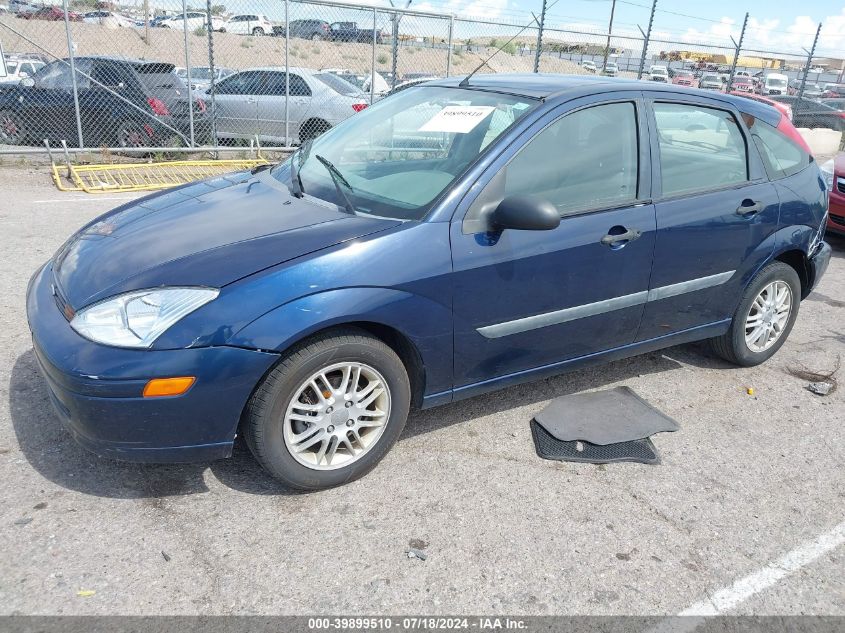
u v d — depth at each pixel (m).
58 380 2.51
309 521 2.73
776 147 4.20
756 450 3.47
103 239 3.10
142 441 2.55
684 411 3.82
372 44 10.99
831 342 4.98
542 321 3.25
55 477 2.88
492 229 3.01
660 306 3.67
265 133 11.34
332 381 2.86
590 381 4.11
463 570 2.53
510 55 13.73
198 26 19.62
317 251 2.70
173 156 10.83
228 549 2.56
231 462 3.08
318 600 2.36
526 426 3.55
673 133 3.65
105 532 2.59
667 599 2.47
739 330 4.17
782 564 2.68
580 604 2.42
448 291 2.91
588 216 3.26
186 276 2.60
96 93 10.18
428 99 3.73
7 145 10.38
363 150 3.52
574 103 3.31
